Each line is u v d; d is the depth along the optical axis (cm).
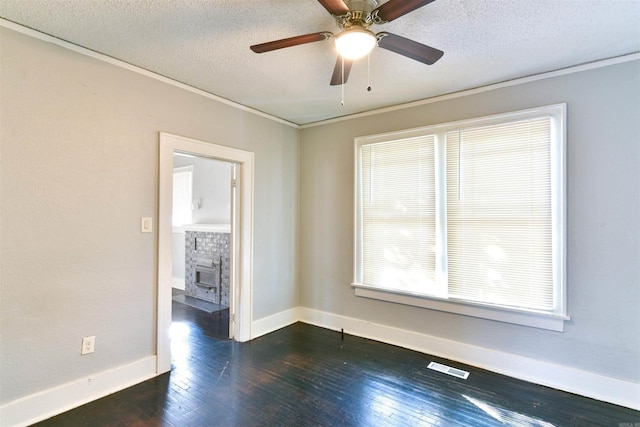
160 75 265
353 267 360
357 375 267
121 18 190
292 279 399
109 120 237
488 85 279
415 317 319
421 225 314
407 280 322
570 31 200
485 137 282
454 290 296
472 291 287
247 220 344
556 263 252
